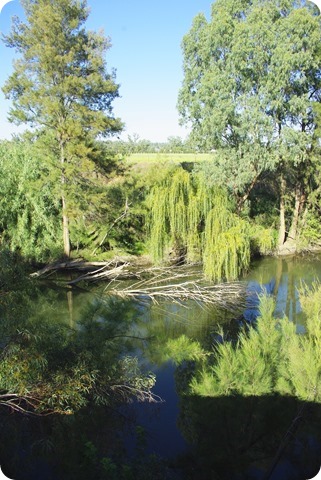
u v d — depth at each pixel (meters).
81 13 15.56
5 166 14.95
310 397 4.83
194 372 7.67
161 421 6.82
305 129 18.62
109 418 6.87
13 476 5.57
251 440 5.02
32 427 6.23
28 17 14.64
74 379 6.32
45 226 15.51
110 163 16.59
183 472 5.30
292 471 4.86
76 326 10.25
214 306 12.86
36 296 9.05
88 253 16.97
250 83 17.30
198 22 18.20
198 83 18.59
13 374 5.66
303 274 16.62
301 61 16.08
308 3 16.95
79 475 5.36
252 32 16.38
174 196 15.09
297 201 20.30
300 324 8.69
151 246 15.53
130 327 10.06
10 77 15.03
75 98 15.70
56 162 15.52
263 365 5.25
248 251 15.09
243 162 17.34
